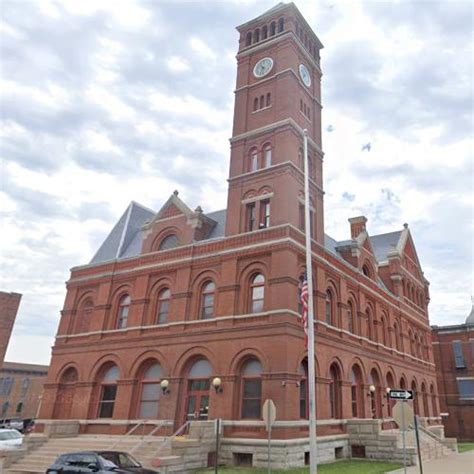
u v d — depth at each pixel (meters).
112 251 38.28
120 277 34.53
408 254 50.91
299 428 24.05
